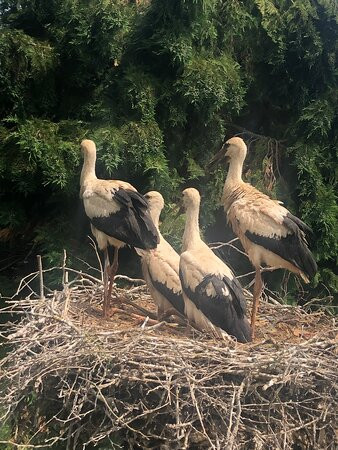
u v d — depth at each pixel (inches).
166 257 212.1
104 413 166.9
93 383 151.8
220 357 161.5
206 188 304.8
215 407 154.6
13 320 312.3
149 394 163.3
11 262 333.1
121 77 298.7
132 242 200.5
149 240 201.2
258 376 159.9
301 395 165.0
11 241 331.0
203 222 303.4
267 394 162.7
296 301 302.8
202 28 296.7
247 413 159.9
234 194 215.8
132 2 328.8
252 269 311.3
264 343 177.5
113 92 297.9
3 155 287.3
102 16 289.1
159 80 297.7
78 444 194.4
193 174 299.4
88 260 296.0
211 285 187.6
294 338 200.5
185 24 291.9
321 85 313.6
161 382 152.3
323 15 307.7
